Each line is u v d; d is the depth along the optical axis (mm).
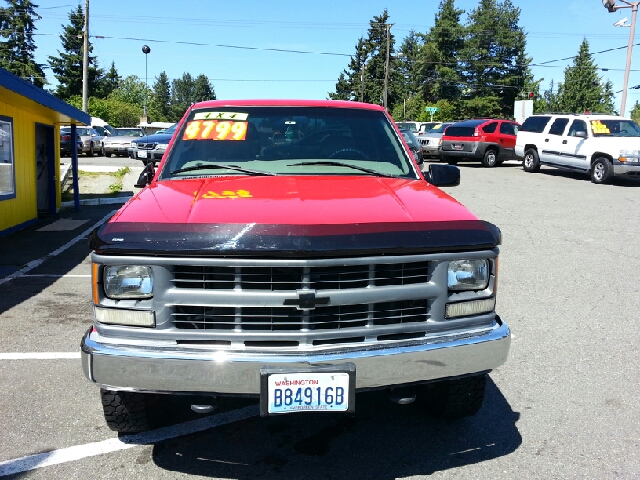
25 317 5621
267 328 2695
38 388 4066
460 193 14117
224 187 3379
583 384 4246
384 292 2727
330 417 3768
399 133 4395
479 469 3150
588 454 3303
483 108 71500
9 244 9297
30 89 8891
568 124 17750
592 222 10648
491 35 73562
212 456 3277
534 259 7996
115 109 60094
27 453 3258
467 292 2918
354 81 84875
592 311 5914
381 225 2762
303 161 3986
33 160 11344
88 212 12930
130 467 3146
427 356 2775
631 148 15758
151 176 4336
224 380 2629
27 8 67562
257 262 2574
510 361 4660
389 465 3201
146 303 2658
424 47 75250
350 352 2695
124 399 3195
